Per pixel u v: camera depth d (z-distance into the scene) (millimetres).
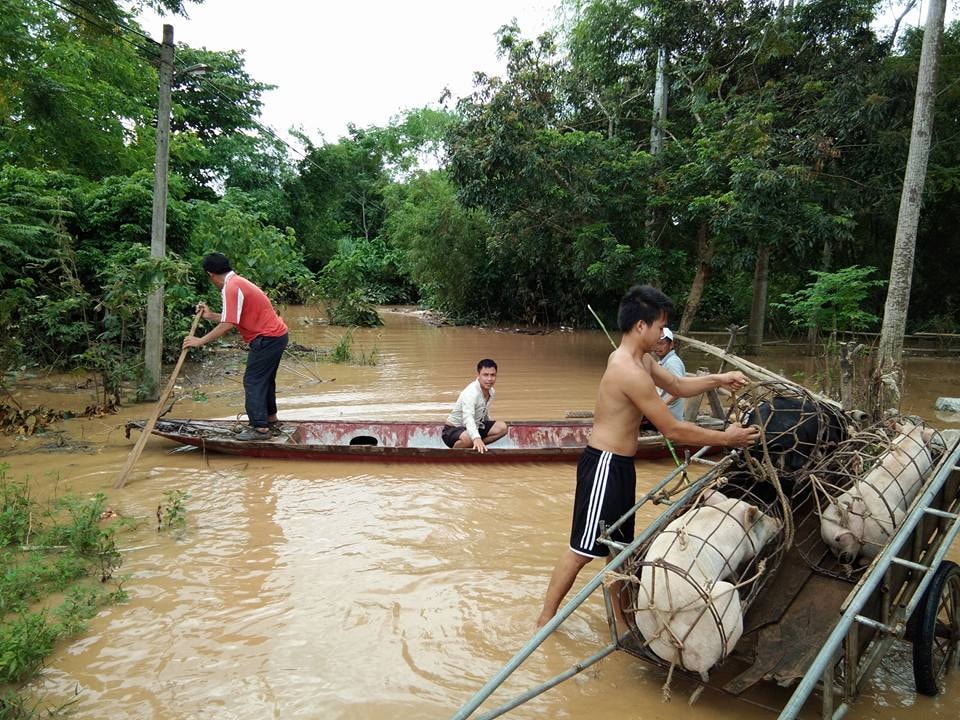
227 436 6816
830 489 3477
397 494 5867
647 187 13852
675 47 14883
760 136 11750
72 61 12219
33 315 10055
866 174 13766
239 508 5484
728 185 12430
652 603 2875
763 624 3074
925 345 16484
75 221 11555
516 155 13539
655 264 13750
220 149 29172
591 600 4141
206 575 4312
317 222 33031
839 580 3225
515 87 14141
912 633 3127
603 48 16094
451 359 14234
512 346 16875
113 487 5887
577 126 16828
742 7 14273
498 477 6336
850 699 2705
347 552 4699
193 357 12617
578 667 2918
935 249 17703
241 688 3189
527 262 20844
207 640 3582
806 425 3496
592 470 3484
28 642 3303
